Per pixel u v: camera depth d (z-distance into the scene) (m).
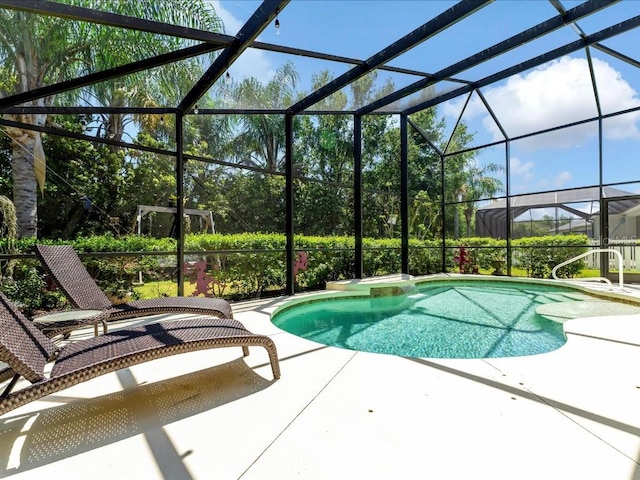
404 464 1.50
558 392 2.19
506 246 8.94
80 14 2.84
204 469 1.48
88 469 1.50
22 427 1.84
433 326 4.96
